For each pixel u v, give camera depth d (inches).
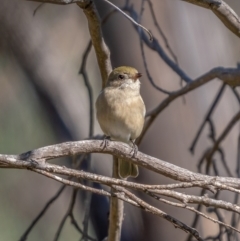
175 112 457.7
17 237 600.1
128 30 459.8
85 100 546.9
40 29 514.6
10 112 588.1
